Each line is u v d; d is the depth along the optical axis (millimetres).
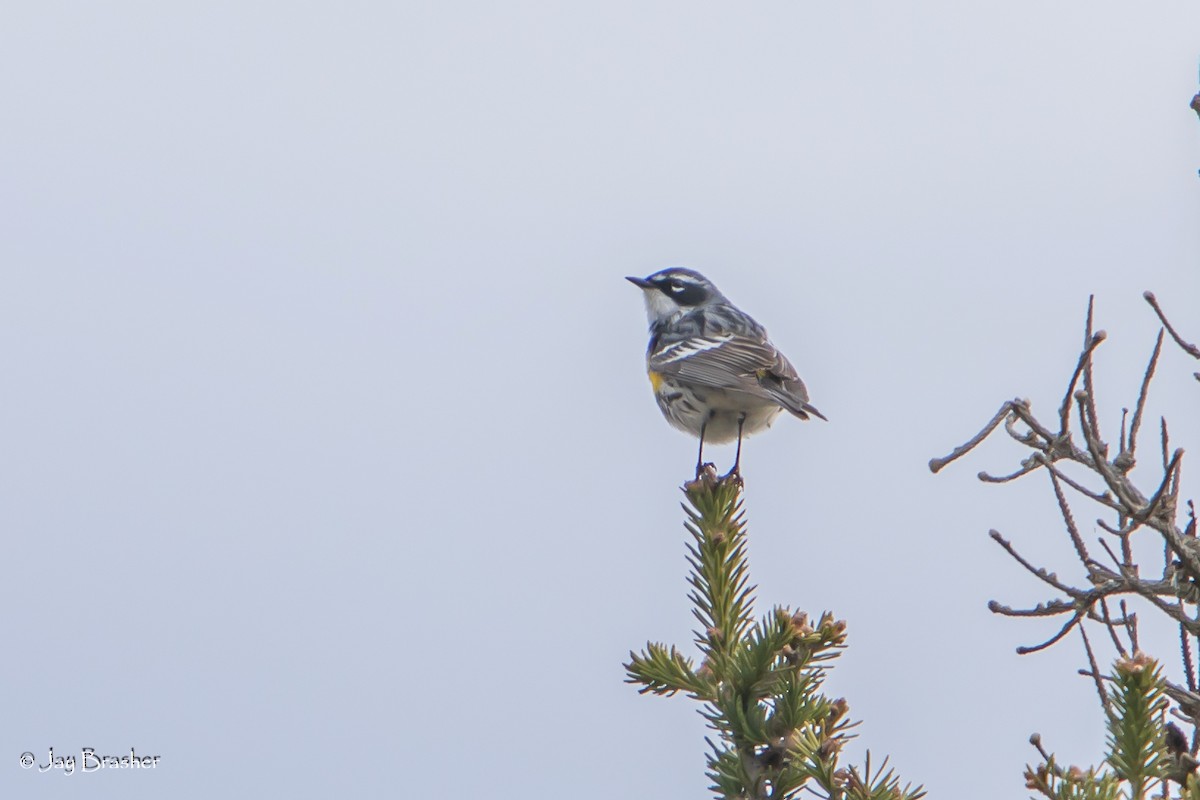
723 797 7945
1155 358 8594
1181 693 7762
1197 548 8484
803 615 8094
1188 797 6746
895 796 7574
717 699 8234
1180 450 7793
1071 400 8391
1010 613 8633
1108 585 8289
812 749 7840
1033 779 7305
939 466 8492
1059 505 8539
